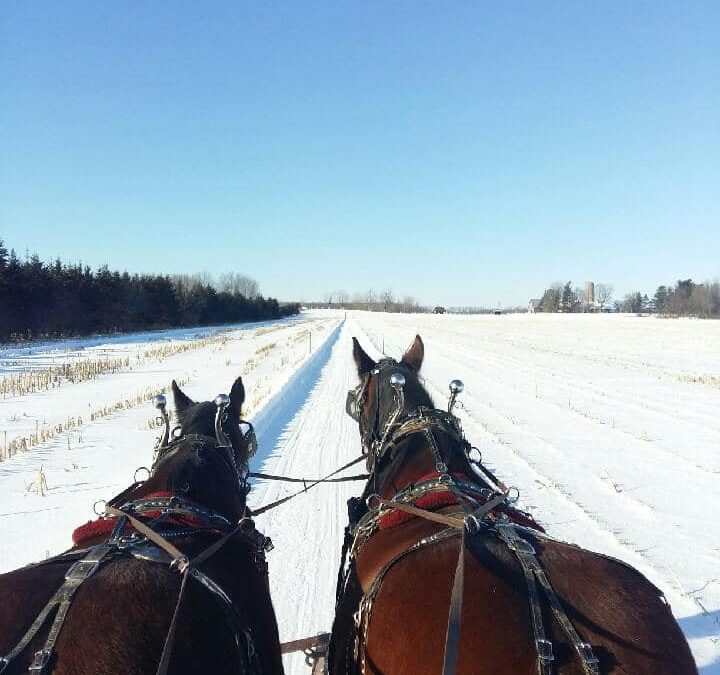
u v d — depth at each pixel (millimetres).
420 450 3395
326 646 4004
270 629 3068
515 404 16500
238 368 27250
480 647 2043
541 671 1938
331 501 8500
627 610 2148
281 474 9828
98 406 17234
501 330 59219
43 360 30109
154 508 2996
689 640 5047
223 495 3471
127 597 2227
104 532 2932
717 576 6168
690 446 11711
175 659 2117
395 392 3738
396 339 45062
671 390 19297
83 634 2041
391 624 2389
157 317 63500
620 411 15516
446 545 2535
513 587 2205
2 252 42312
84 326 49750
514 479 9445
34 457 11297
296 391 19172
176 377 24000
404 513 3000
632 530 7375
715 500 8492
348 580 3277
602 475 9703
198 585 2490
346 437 12445
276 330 63219
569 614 2109
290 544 7059
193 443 3639
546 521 7648
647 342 41812
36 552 6676
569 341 43062
